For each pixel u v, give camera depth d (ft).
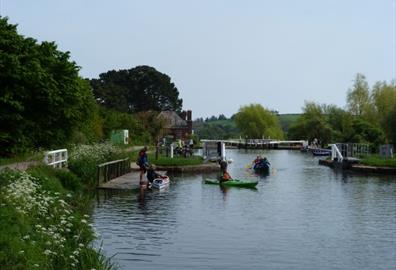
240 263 57.41
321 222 80.69
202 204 95.96
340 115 350.43
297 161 237.86
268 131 438.81
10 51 99.55
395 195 112.78
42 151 108.37
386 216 86.28
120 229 72.79
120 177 129.18
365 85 330.95
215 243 65.82
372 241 68.33
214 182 128.88
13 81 96.58
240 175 161.68
